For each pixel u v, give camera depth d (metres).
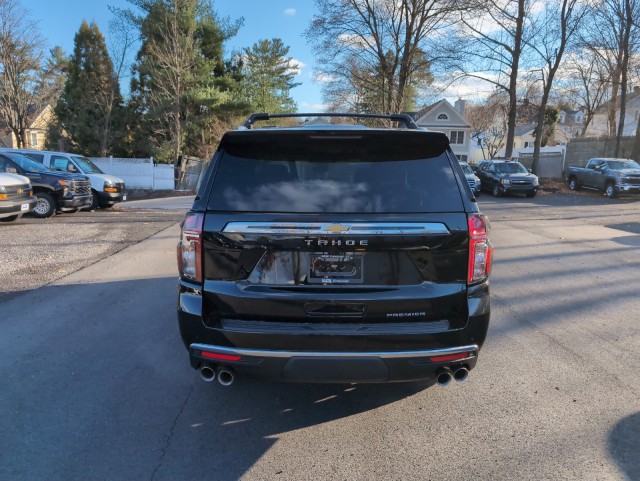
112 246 9.39
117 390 3.72
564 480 2.70
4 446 2.98
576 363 4.25
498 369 4.13
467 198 3.04
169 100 28.44
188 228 3.01
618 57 27.47
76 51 30.31
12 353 4.35
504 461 2.88
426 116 52.75
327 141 3.11
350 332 2.89
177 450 2.98
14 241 9.71
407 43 28.03
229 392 3.73
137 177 27.53
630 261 8.34
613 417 3.36
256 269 2.97
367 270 2.94
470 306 2.98
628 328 5.11
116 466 2.82
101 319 5.25
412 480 2.72
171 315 5.39
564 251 9.24
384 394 3.73
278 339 2.90
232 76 33.03
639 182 21.14
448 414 3.42
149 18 28.38
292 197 2.98
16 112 28.67
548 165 31.88
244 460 2.90
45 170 13.78
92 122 30.53
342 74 31.31
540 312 5.62
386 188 3.01
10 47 27.00
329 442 3.09
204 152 30.58
